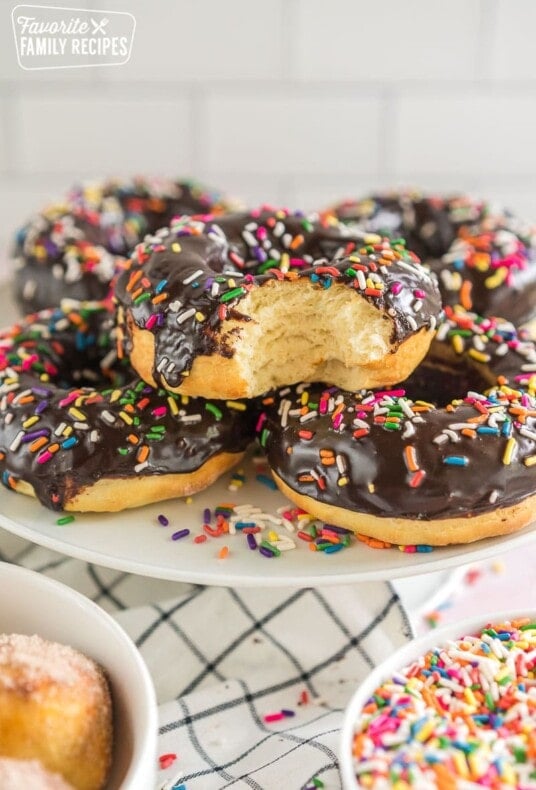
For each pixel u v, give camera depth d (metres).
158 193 0.57
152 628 0.38
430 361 0.42
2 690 0.31
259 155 0.65
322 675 0.37
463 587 0.40
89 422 0.39
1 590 0.34
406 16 0.62
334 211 0.55
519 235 0.51
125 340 0.40
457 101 0.64
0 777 0.29
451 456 0.36
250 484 0.40
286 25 0.62
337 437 0.37
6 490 0.40
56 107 0.63
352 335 0.38
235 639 0.38
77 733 0.31
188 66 0.62
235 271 0.41
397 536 0.37
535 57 0.63
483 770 0.30
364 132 0.65
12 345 0.44
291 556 0.37
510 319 0.48
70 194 0.57
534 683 0.32
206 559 0.36
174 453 0.39
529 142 0.65
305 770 0.33
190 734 0.35
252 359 0.38
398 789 0.29
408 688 0.32
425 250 0.54
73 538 0.37
